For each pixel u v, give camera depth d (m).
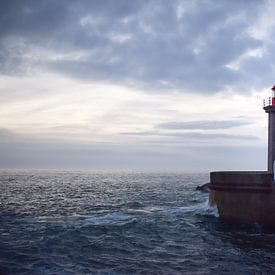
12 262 14.07
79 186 66.00
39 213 27.69
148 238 18.81
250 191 20.81
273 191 20.30
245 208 21.00
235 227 21.34
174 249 16.77
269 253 16.27
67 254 15.38
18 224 22.31
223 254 16.00
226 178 22.06
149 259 15.06
